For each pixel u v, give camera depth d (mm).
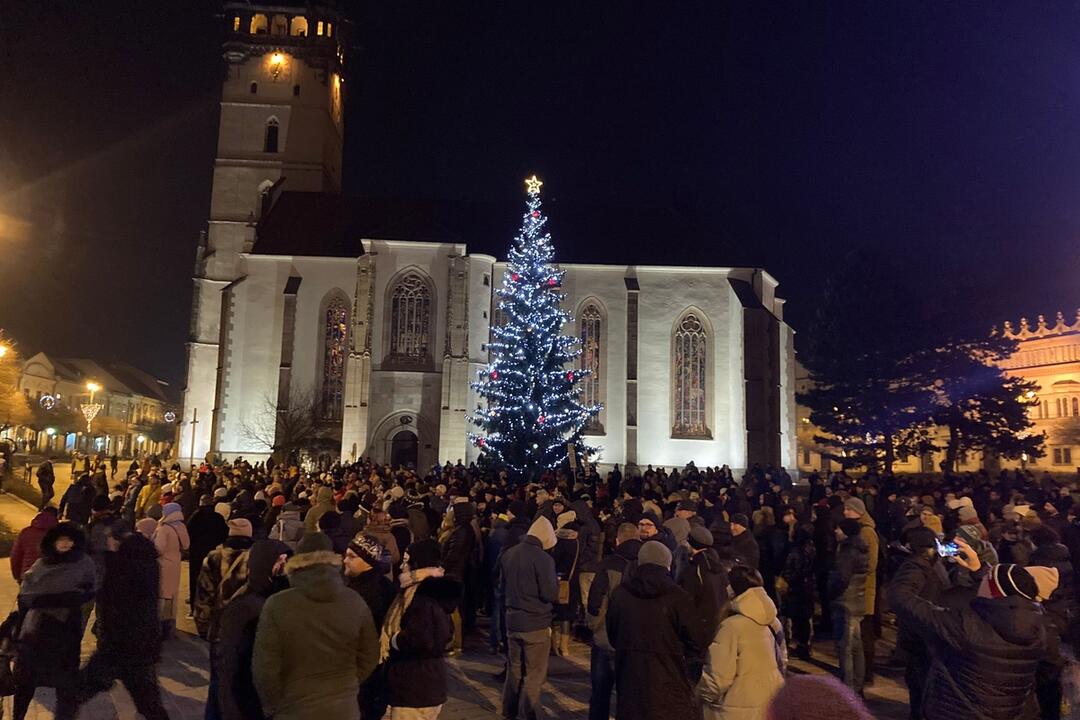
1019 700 6129
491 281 56938
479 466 46688
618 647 7125
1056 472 74812
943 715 6340
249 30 68188
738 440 55438
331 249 58781
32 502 37250
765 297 59625
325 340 55969
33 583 8438
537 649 9422
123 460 89062
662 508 19578
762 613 6316
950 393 50719
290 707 5469
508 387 47000
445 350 53594
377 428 53156
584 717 10422
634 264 57719
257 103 66812
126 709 10164
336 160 73250
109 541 9266
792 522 16188
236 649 6648
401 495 17328
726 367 56906
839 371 51312
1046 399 84188
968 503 13023
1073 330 82250
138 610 8391
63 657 8359
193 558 15258
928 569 7945
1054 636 6430
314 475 31641
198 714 10031
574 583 13727
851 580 11297
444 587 7098
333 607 5676
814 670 13195
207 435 60250
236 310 56031
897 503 18906
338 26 70562
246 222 64812
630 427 55312
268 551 7047
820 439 53875
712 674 6234
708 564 8805
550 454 45594
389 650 6945
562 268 57656
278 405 53500
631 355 56188
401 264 54562
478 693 11438
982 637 6156
